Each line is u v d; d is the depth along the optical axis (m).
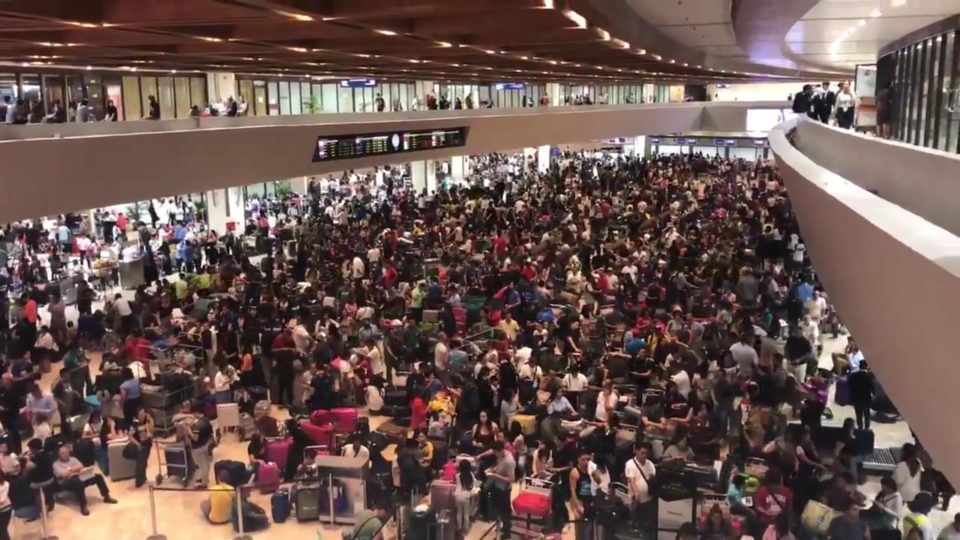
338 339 14.16
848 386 11.91
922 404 3.90
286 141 21.86
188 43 13.20
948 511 9.41
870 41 19.22
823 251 7.62
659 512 9.08
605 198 29.00
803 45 20.77
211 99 27.86
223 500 10.35
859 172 11.73
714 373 11.80
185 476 11.40
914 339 4.00
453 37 13.66
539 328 14.24
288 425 11.66
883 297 4.70
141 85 25.53
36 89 22.59
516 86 43.59
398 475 10.32
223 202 25.98
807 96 25.02
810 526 8.63
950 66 14.49
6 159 13.71
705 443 10.34
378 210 27.36
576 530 9.28
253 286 17.59
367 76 29.53
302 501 10.44
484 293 17.45
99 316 16.77
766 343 12.88
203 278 19.17
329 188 32.69
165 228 24.67
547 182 35.28
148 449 11.55
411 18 11.60
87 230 23.75
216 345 14.52
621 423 11.06
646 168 40.50
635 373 12.35
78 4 9.25
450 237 22.83
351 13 9.41
